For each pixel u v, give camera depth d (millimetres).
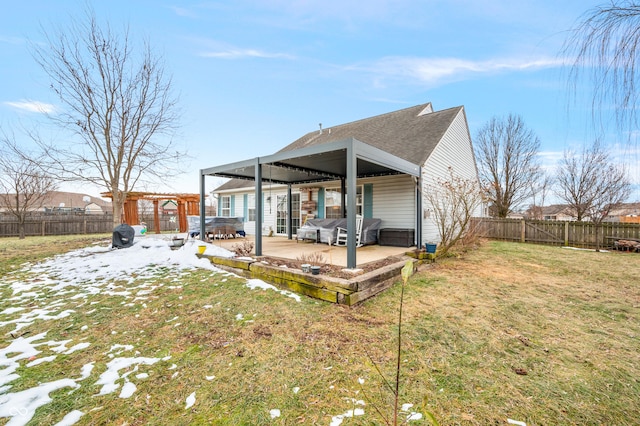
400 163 6711
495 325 3391
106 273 5820
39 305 4152
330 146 5172
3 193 14102
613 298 4406
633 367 2520
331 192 11047
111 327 3402
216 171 7996
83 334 3232
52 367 2568
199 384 2293
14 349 2906
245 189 14078
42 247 9133
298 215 12133
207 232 11055
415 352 2748
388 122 12500
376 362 2570
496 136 20188
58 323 3529
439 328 3287
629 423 1869
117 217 9859
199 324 3434
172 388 2252
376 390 2188
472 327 3326
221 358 2674
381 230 8898
